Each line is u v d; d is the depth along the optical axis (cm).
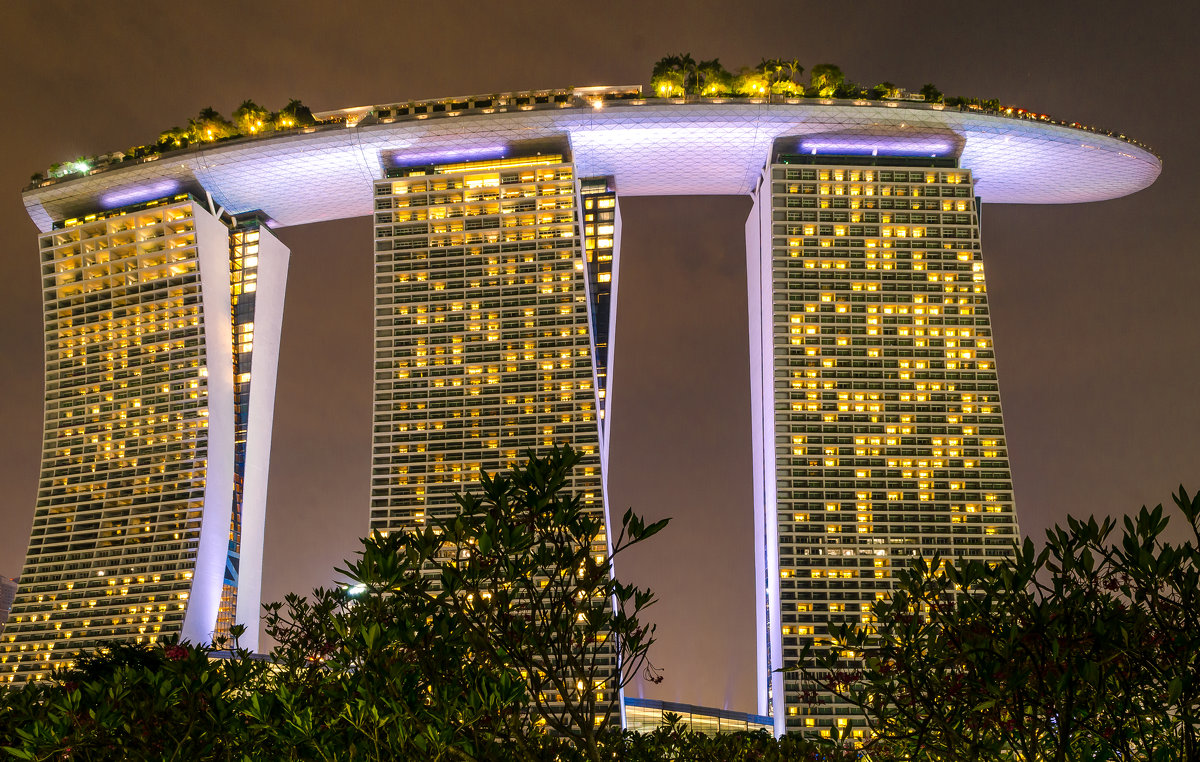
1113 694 2322
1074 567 2358
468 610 2648
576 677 2603
